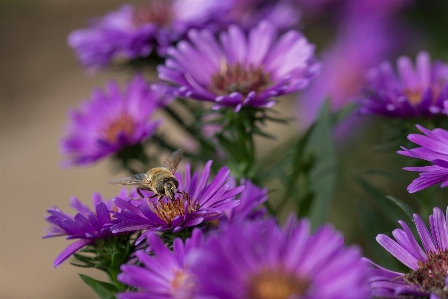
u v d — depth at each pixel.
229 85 0.29
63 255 0.24
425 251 0.23
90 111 0.33
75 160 0.32
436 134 0.24
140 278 0.22
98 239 0.25
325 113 0.30
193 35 0.30
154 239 0.22
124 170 0.31
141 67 0.34
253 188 0.25
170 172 0.26
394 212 0.28
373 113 0.28
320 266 0.17
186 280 0.21
